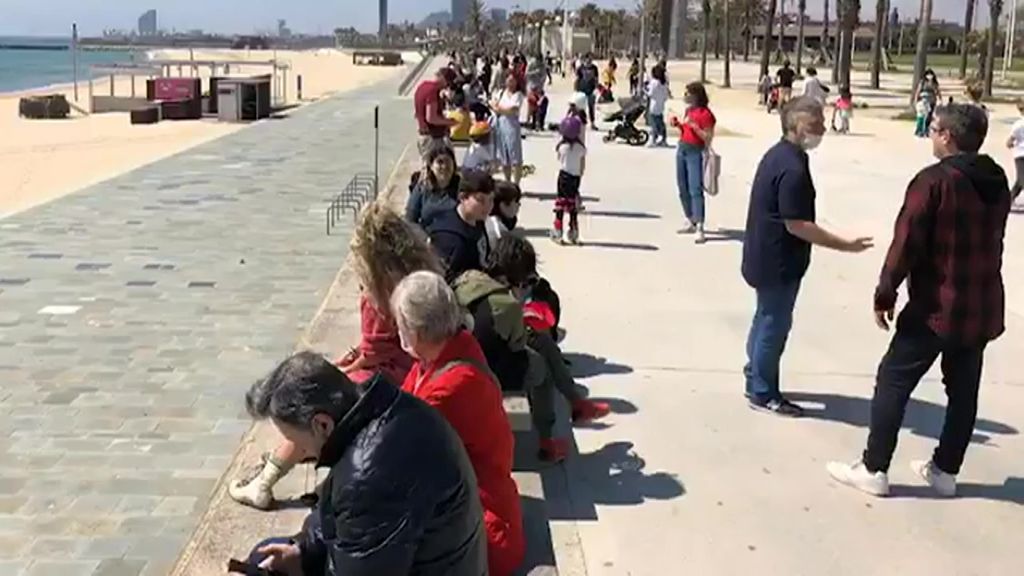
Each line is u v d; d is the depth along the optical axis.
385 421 2.83
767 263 6.23
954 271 4.96
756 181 6.26
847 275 10.29
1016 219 14.30
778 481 5.46
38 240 11.43
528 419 5.10
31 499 4.96
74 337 7.65
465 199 5.95
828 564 4.63
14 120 38.91
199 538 4.52
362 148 22.55
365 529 2.78
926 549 4.79
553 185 16.06
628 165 19.11
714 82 62.88
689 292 9.42
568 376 5.83
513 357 5.19
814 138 6.10
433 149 6.88
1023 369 7.41
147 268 10.06
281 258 10.63
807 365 7.41
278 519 4.69
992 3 51.06
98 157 25.62
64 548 4.50
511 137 14.66
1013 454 5.89
